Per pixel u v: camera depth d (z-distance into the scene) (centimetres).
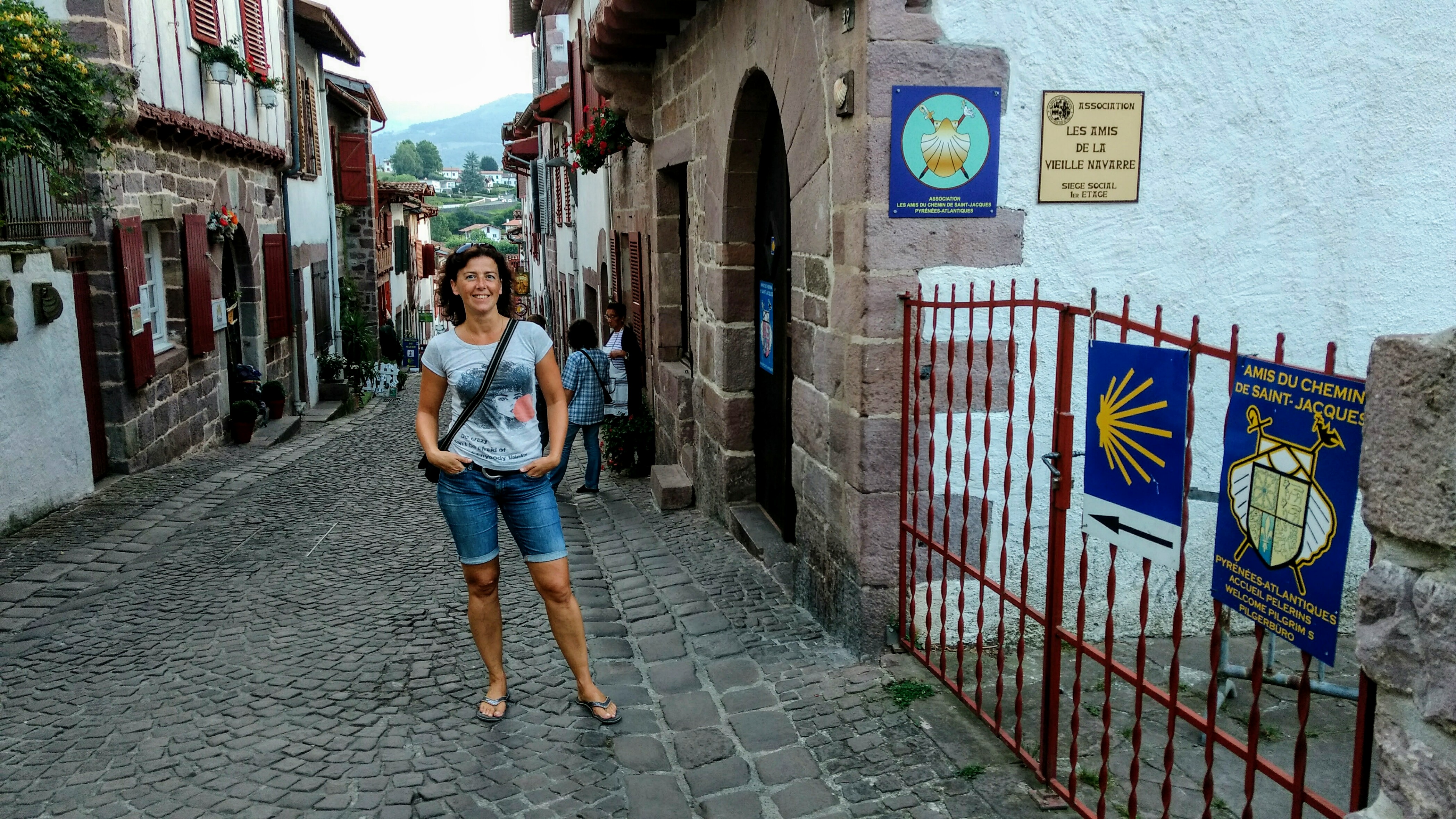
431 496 863
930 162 388
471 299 363
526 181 3538
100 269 906
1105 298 412
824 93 430
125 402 939
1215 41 406
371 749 363
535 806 325
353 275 2561
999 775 326
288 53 1533
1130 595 436
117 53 894
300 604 534
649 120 888
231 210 1226
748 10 549
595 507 798
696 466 781
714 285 690
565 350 1978
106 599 550
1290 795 311
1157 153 409
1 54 670
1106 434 283
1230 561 228
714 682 412
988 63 388
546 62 2077
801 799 323
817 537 471
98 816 320
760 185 643
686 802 326
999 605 404
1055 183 400
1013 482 418
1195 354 245
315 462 1089
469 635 477
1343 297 433
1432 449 158
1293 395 205
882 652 419
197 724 385
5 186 818
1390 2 416
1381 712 174
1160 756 335
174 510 791
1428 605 162
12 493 717
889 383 400
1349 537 192
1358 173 425
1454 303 438
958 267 397
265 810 322
